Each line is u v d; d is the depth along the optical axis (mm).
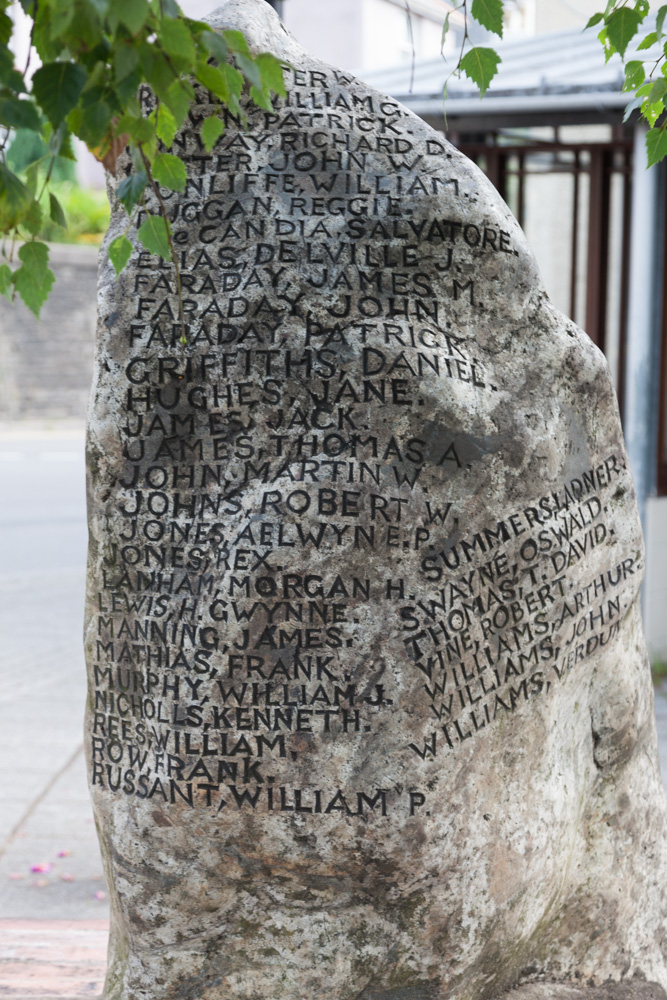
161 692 2557
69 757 5625
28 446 18891
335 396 2527
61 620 8344
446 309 2617
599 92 5941
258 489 2527
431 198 2619
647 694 3064
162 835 2578
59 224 1985
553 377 2730
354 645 2484
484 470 2590
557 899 2852
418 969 2584
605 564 2854
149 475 2596
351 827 2494
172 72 1782
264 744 2494
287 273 2570
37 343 22531
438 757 2518
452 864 2557
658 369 6863
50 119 1683
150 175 2221
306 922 2580
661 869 3115
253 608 2488
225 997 2596
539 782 2736
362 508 2494
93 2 1521
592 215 7016
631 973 3049
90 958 3617
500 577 2623
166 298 2607
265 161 2639
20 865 4492
